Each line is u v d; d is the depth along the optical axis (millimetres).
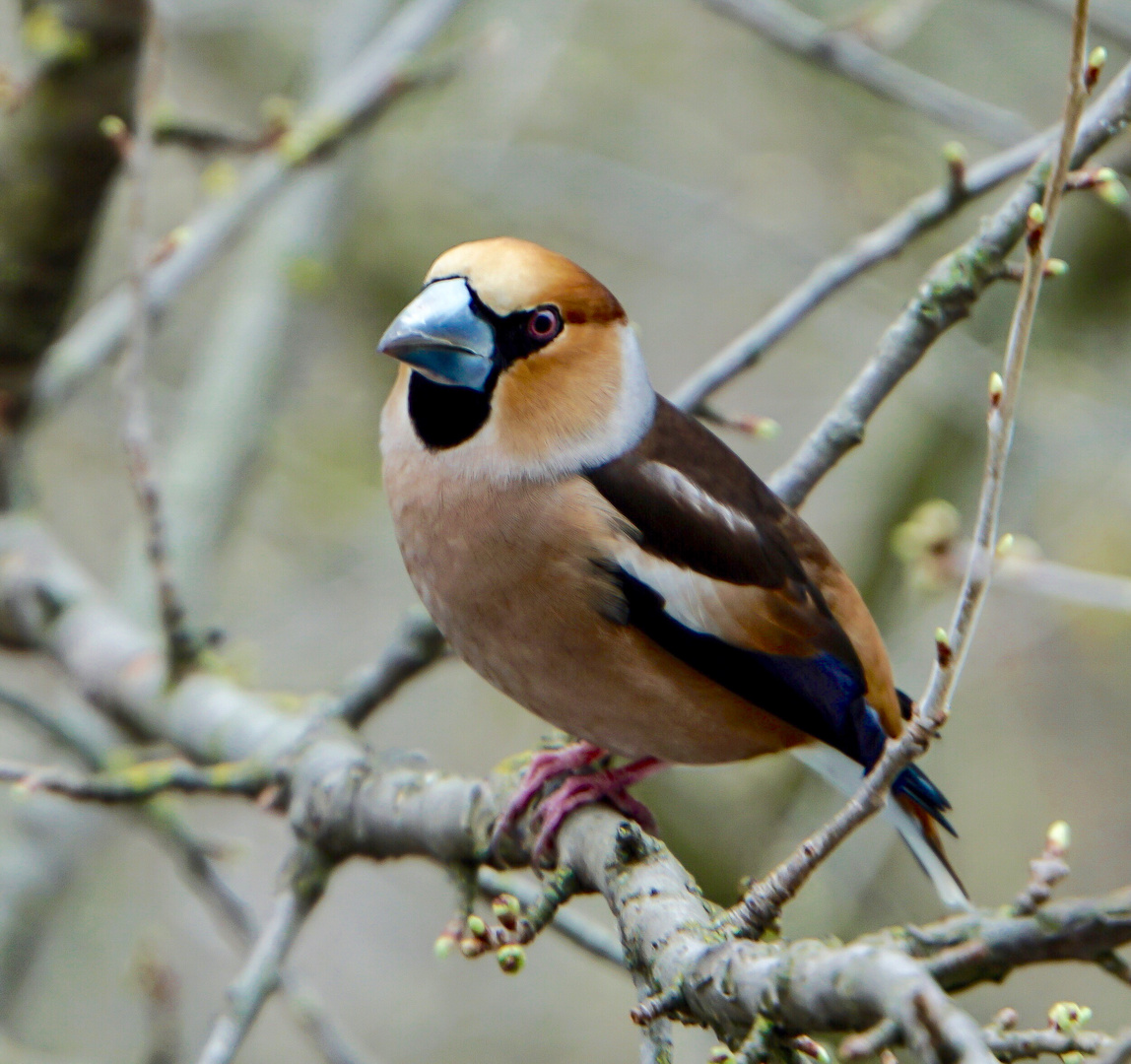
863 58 10102
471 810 6551
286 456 14984
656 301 17219
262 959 6746
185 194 15023
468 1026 15914
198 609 11211
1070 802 15719
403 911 16812
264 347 12391
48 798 10883
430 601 7230
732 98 16484
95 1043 14758
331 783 7039
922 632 13234
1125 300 14070
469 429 6906
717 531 7094
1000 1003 13898
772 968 4121
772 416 16375
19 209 9570
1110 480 13797
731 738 7344
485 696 15430
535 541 6840
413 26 10734
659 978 4746
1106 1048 4504
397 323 6863
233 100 15828
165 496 11688
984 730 15633
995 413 4328
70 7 8945
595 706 7156
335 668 15234
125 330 10758
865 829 12492
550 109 16250
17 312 9945
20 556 9930
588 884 5809
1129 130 8914
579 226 15547
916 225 7887
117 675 9047
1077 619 14219
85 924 14969
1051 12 9852
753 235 15203
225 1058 6434
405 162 15203
